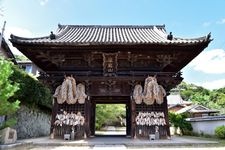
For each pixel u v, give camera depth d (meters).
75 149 9.44
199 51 12.51
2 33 12.06
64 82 12.35
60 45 11.90
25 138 15.32
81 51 12.70
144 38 14.83
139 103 12.60
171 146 10.42
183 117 23.22
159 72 13.12
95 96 13.58
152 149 9.65
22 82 14.98
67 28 18.16
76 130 12.33
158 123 12.41
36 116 18.31
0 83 8.46
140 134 12.28
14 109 8.96
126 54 12.98
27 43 11.66
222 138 15.30
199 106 43.66
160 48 12.20
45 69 15.35
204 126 18.95
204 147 10.45
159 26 18.53
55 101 12.81
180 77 12.78
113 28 19.25
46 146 10.43
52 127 12.45
